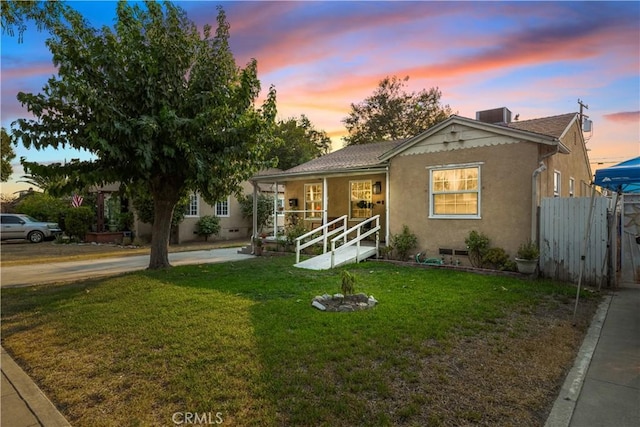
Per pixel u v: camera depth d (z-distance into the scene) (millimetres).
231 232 22766
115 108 7762
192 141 8516
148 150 7793
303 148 35219
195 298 6250
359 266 9711
